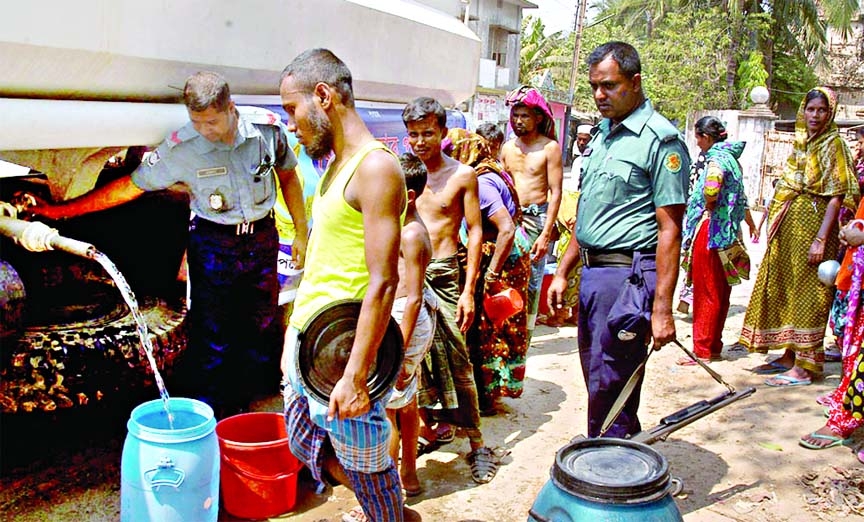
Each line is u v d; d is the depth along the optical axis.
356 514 3.33
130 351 3.45
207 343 3.77
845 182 5.07
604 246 3.51
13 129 2.81
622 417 3.64
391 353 2.62
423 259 3.10
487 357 4.57
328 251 2.59
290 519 3.37
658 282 3.40
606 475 2.63
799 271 5.21
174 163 3.42
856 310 4.20
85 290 3.82
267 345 4.37
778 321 5.39
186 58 3.46
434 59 5.76
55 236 3.04
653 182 3.38
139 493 2.88
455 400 3.82
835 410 4.30
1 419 3.65
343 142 2.54
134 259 4.04
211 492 3.02
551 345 6.23
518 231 4.59
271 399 4.51
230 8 3.63
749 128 17.91
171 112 3.51
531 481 3.89
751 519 3.56
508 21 32.62
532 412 4.79
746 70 27.73
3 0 2.62
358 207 2.50
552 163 5.29
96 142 3.16
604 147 3.51
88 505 3.38
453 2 6.52
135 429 2.90
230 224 3.59
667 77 28.05
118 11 3.06
